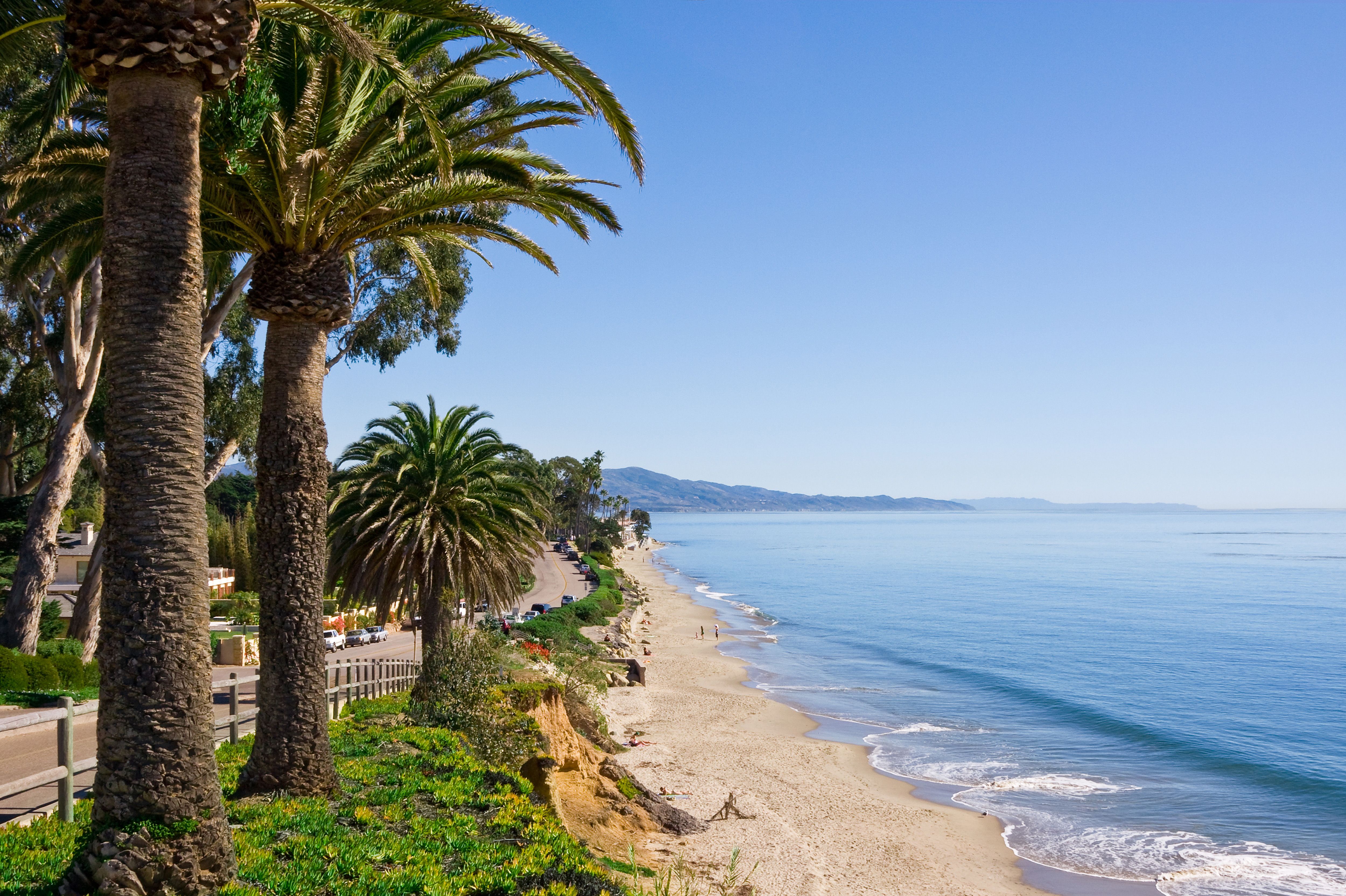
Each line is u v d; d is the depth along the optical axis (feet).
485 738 56.39
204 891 24.39
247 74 33.30
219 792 25.63
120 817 23.86
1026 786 111.24
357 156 39.52
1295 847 90.22
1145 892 78.43
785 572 599.57
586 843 55.21
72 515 207.10
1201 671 209.05
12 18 38.68
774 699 166.61
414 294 111.86
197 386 25.79
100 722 24.47
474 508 78.54
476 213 47.24
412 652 155.33
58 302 103.71
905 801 101.86
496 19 32.24
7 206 60.90
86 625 95.86
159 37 24.73
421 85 41.55
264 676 38.47
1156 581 495.41
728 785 100.32
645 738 123.13
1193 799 106.42
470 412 81.66
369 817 35.96
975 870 81.30
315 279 39.78
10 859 26.48
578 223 48.19
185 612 24.88
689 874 58.95
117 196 25.13
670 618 320.29
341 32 31.32
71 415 91.35
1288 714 160.35
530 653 106.83
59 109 32.99
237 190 38.50
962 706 163.94
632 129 33.63
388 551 75.31
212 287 66.59
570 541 619.67
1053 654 235.40
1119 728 144.77
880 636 274.16
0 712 64.95
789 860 74.28
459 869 32.14
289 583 38.68
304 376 39.96
